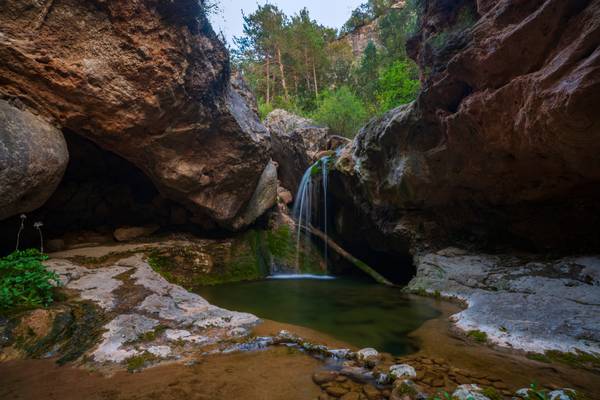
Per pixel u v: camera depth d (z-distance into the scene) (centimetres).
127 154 693
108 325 392
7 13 466
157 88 597
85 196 859
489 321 438
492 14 482
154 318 427
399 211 916
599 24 335
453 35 587
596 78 326
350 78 2662
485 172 625
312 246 1188
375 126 888
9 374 300
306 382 291
